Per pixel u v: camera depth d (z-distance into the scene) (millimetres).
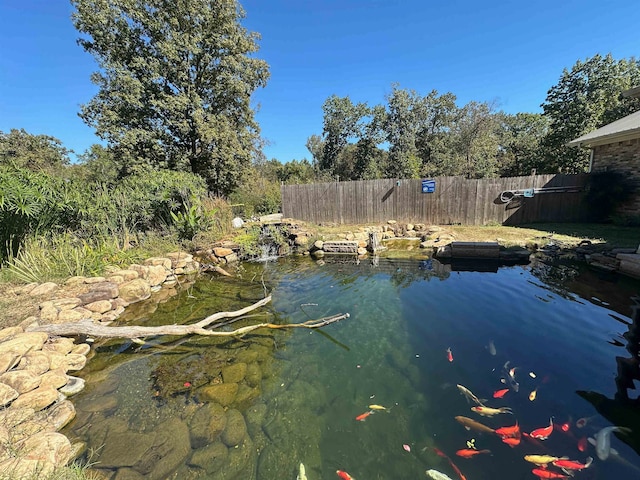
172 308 4875
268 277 6449
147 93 13391
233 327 4176
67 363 3158
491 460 1957
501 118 26000
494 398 2512
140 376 3109
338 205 11680
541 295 4707
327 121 30359
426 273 6184
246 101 15688
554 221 10102
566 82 16562
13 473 1788
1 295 4148
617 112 15195
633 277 5215
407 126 24906
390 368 3074
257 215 13578
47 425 2330
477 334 3621
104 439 2283
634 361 2932
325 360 3295
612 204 9406
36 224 5559
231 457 2119
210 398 2742
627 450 1938
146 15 12906
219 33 14188
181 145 14773
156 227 8047
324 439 2246
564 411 2314
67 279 4930
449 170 22156
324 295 5254
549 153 17750
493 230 9195
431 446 2115
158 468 2029
